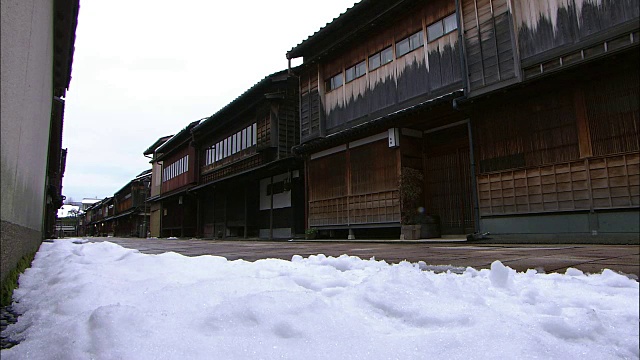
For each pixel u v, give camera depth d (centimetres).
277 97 1648
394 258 484
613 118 665
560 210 713
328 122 1373
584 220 686
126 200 4256
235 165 1970
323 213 1353
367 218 1173
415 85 1070
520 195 775
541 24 761
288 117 1698
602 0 678
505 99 816
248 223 1858
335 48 1323
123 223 4444
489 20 850
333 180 1329
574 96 718
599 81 687
